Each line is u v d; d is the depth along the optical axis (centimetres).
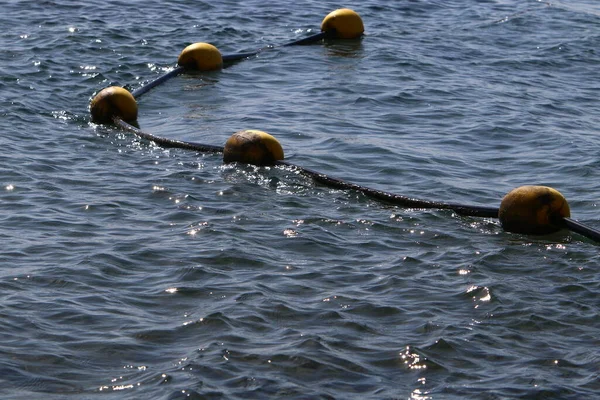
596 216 1620
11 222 1471
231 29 3120
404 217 1560
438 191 1739
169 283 1262
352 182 1761
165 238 1423
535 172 1870
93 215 1521
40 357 1055
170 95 2425
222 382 1010
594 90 2630
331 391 1003
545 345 1127
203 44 2677
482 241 1473
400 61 2820
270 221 1514
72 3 3294
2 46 2703
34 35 2838
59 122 2103
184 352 1077
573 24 3459
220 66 2692
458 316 1195
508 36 3244
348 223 1521
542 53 3020
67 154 1859
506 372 1057
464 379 1040
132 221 1499
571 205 1680
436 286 1285
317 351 1083
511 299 1246
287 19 3341
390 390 1011
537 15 3575
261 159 1795
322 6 3562
